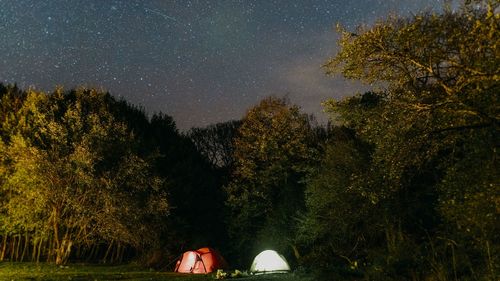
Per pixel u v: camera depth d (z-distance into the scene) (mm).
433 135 10508
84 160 28766
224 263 31125
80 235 32812
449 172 10188
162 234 36906
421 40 9664
